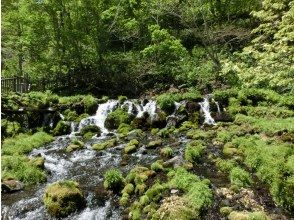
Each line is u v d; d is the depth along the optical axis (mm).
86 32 24094
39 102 16250
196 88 20500
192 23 27391
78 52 23703
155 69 23094
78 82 23734
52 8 22953
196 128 14133
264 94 16391
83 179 9891
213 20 27938
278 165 9398
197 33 24156
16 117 15461
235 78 19391
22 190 9508
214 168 10016
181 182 8781
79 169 10641
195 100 16000
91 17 24016
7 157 11000
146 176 9281
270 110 14914
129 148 11695
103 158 11367
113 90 23172
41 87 22375
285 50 10875
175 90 21016
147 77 23688
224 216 7703
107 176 9211
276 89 17234
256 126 13023
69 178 10062
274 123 13008
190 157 10422
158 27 23359
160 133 13492
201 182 8773
